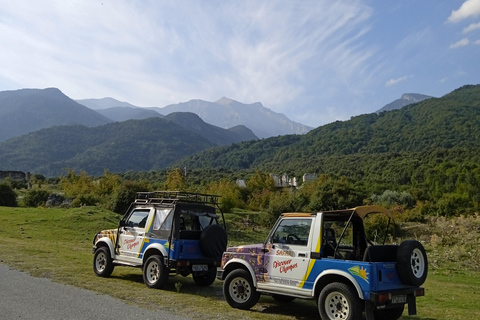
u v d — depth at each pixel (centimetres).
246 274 890
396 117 19762
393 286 748
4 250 1543
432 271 2055
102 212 3062
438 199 6700
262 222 4188
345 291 731
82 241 2145
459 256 2395
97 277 1159
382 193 6875
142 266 1100
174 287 1112
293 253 830
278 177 9612
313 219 826
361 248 850
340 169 11638
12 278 1027
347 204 4338
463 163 8638
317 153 18100
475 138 14700
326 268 774
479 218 4272
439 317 929
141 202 1184
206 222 1155
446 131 15825
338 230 866
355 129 19625
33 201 3862
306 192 4959
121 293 940
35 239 2080
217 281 1260
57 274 1130
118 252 1165
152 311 782
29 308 750
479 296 1341
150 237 1100
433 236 3109
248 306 879
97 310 760
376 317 867
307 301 1020
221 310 851
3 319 677
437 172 8394
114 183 4741
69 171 6156
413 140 15938
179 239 1059
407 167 9762
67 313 728
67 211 2977
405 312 976
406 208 5812
